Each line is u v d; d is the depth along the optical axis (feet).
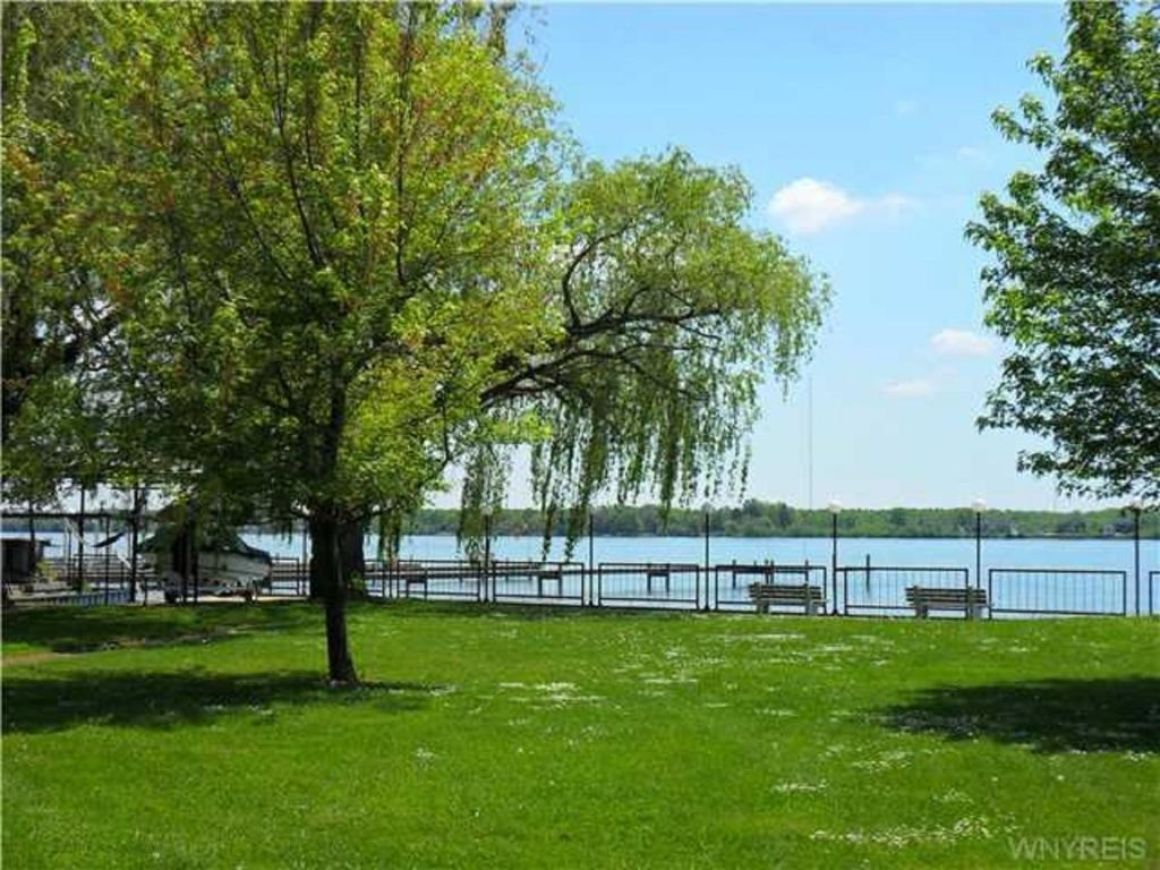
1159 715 50.16
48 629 87.61
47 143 61.72
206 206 56.24
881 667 66.85
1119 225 49.88
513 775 39.22
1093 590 123.75
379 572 152.87
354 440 58.90
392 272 57.41
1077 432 50.98
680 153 115.85
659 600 130.72
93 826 33.42
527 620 100.17
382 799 36.24
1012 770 39.42
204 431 55.42
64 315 59.77
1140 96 50.21
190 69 55.72
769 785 37.73
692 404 117.19
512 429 63.36
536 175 79.41
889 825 33.27
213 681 62.18
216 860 30.48
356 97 58.44
